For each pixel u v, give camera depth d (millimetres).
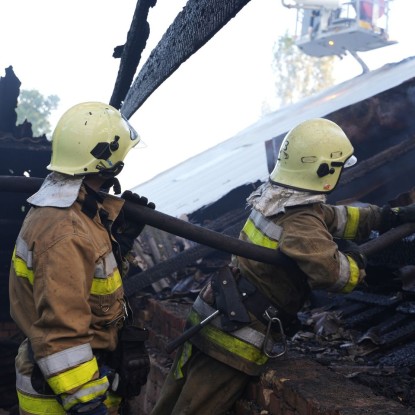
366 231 3131
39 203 2459
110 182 2758
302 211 2887
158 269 5359
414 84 5266
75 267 2312
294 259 2762
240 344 2959
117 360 2615
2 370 5344
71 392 2256
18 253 2453
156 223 2740
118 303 2566
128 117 4805
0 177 2699
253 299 2965
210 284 3133
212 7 2654
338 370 3088
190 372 3092
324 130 2959
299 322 3072
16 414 5352
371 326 3799
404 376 3002
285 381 2846
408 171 5297
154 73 3742
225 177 7395
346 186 5262
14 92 5883
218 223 5941
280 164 3029
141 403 5039
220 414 3066
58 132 2598
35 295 2320
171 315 4637
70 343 2283
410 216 3125
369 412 2441
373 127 5203
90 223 2488
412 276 3682
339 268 2754
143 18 3666
